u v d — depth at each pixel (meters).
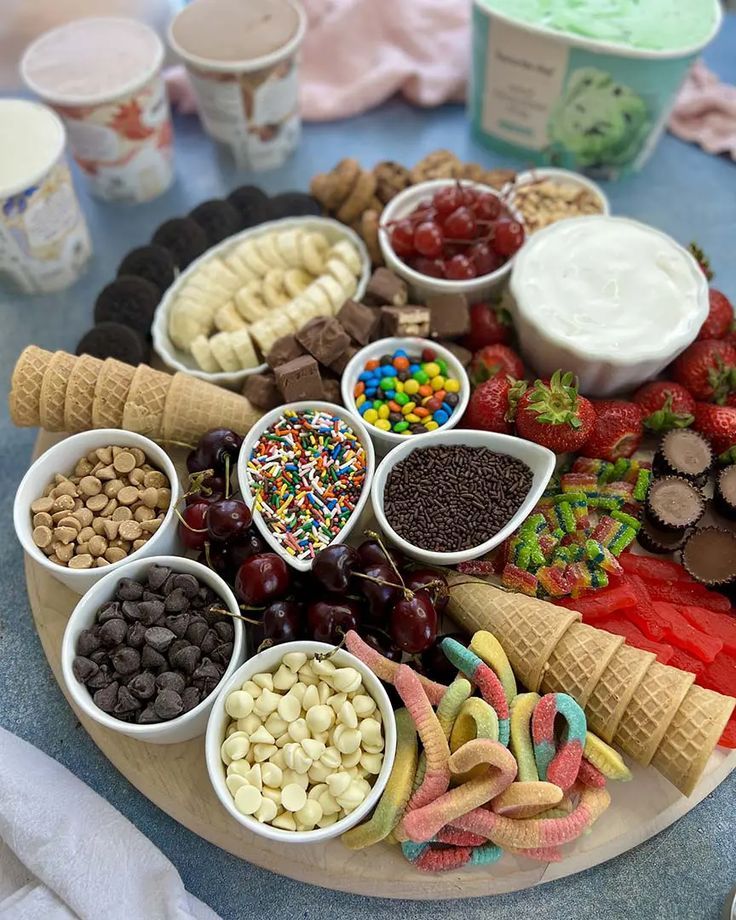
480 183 1.59
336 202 1.61
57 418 1.29
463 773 0.99
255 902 1.07
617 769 1.00
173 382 1.28
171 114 1.99
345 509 1.20
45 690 1.23
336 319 1.37
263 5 1.70
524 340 1.38
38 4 1.83
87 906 0.98
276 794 0.98
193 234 1.53
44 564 1.12
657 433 1.35
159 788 1.09
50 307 1.67
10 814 1.02
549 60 1.57
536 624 1.10
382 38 1.96
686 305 1.32
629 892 1.08
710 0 1.56
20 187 1.43
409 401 1.33
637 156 1.76
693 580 1.22
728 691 1.12
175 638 1.07
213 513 1.12
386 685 1.13
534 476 1.25
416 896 1.04
